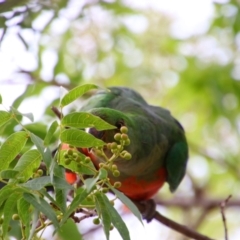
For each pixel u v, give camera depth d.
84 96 13.09
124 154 6.23
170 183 11.23
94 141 6.09
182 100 17.98
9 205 6.00
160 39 18.19
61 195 6.10
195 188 17.58
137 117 9.79
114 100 10.54
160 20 18.14
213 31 17.78
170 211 18.80
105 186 6.37
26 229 6.10
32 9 12.08
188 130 18.33
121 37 17.38
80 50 16.45
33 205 5.74
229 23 17.25
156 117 10.68
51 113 11.06
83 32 16.38
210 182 18.94
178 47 18.19
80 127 6.09
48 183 5.85
